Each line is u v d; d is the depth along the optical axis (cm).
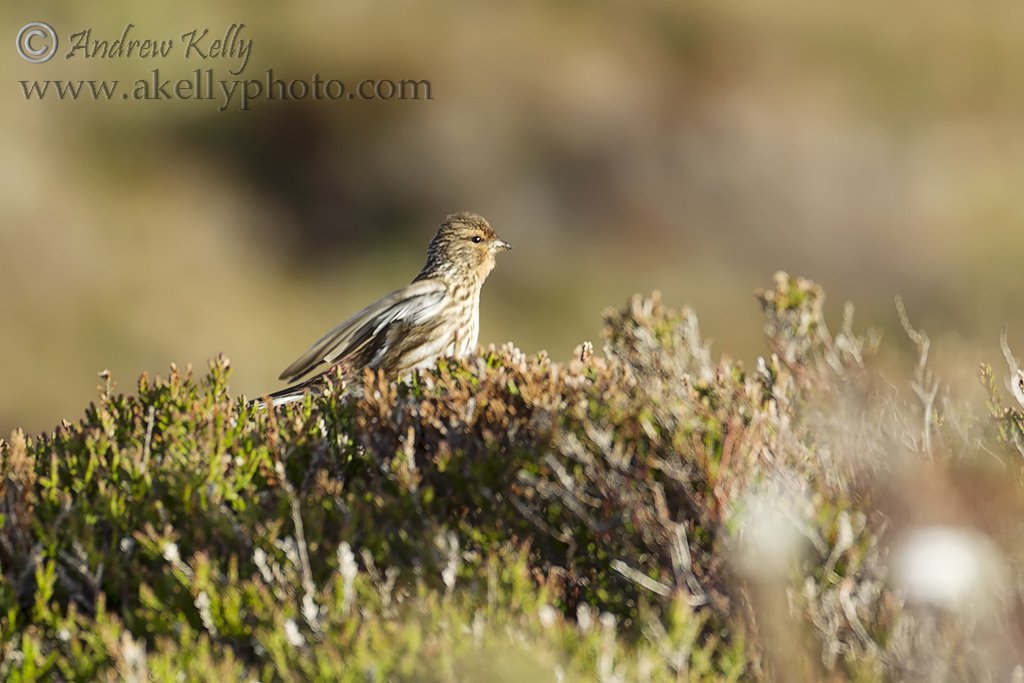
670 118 4169
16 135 3716
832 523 748
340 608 750
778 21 4528
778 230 4016
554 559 842
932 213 4134
